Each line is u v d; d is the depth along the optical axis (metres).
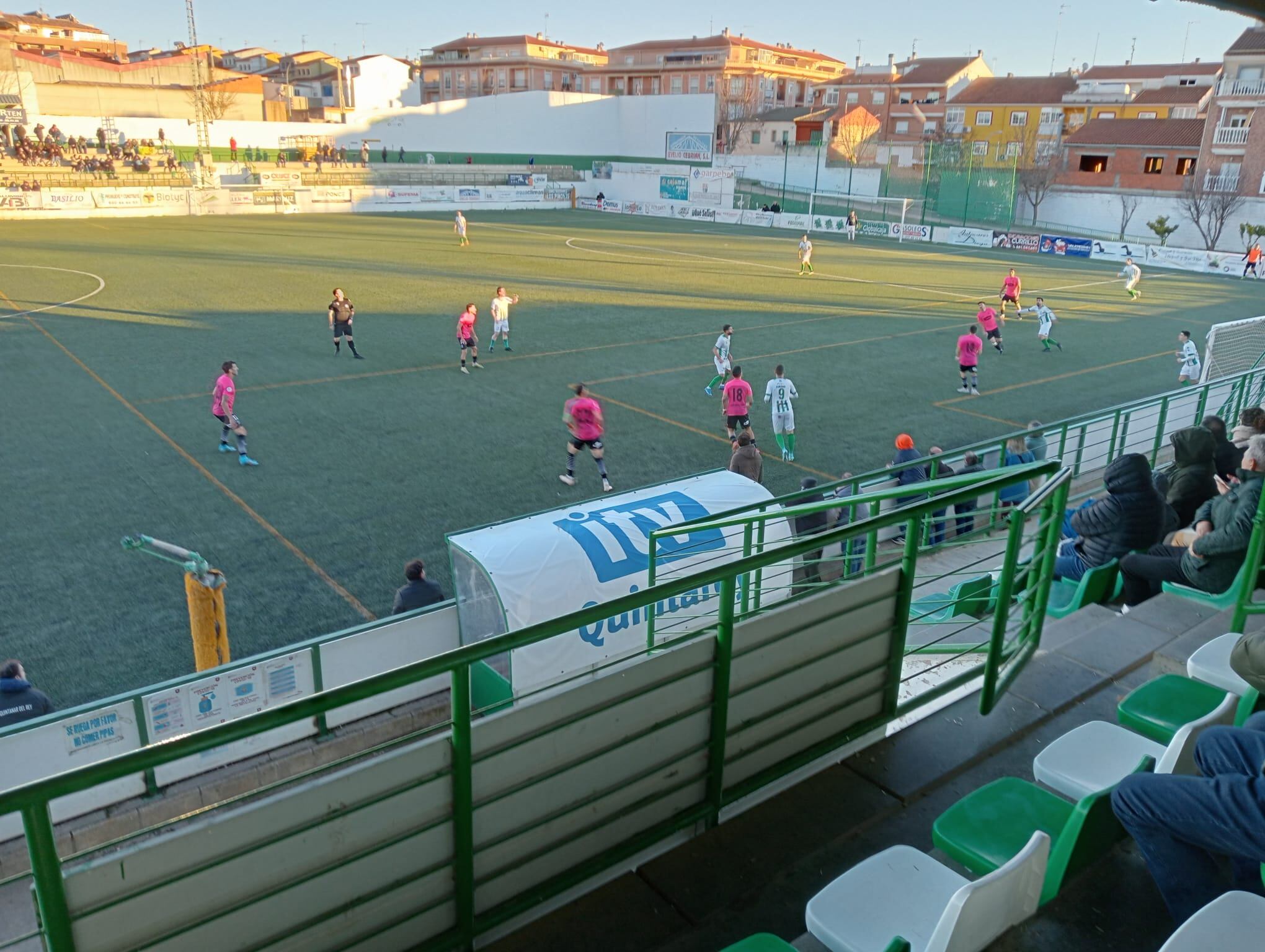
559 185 72.94
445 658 3.10
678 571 9.14
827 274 40.44
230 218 54.66
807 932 3.65
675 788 4.08
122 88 70.38
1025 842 3.68
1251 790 2.93
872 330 28.39
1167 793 3.12
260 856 2.98
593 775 3.77
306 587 11.53
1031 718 5.10
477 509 13.94
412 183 70.75
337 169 67.69
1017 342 27.44
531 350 24.39
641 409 19.33
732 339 26.41
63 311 27.20
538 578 8.62
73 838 7.36
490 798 3.47
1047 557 5.52
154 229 47.34
